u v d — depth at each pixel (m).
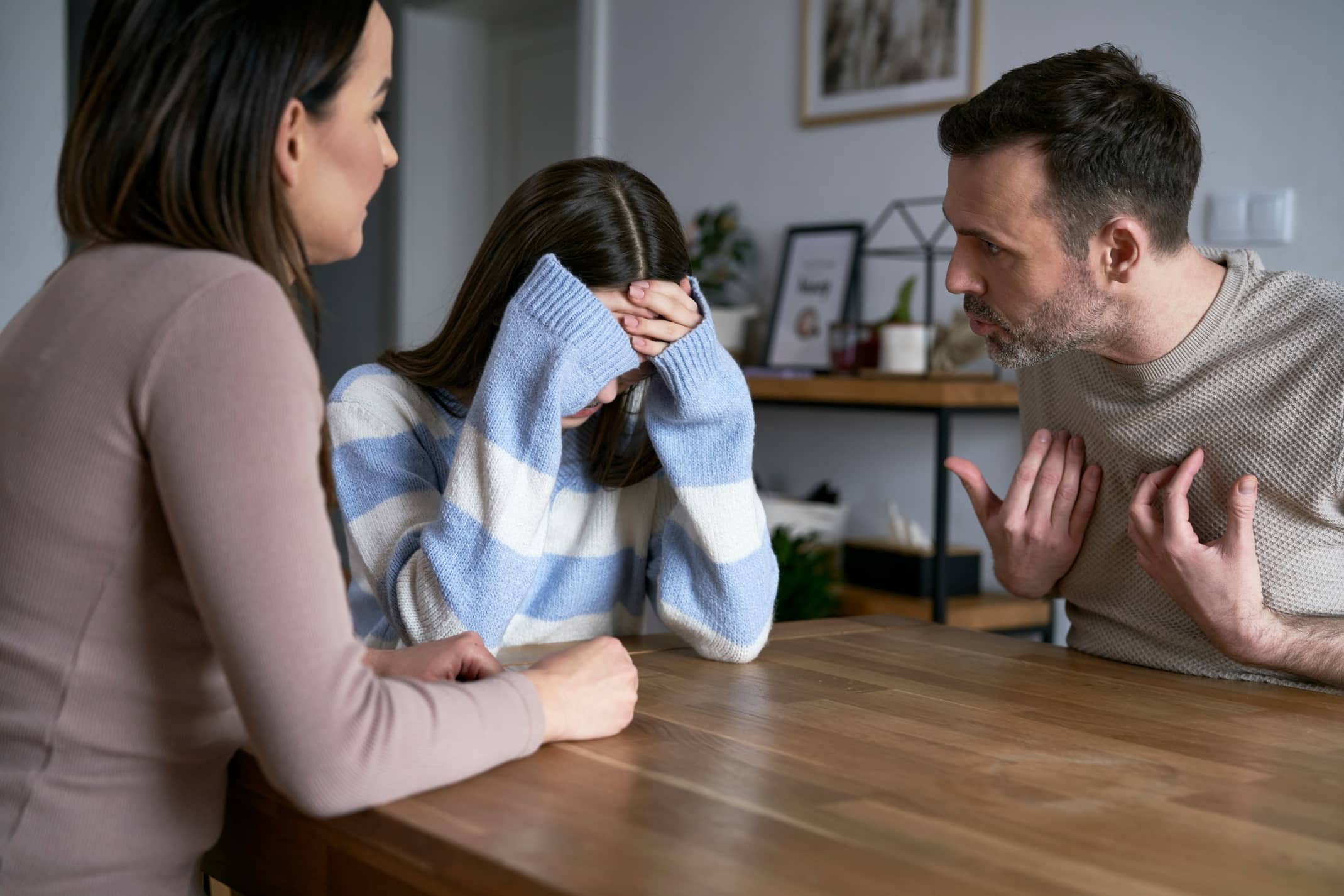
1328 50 2.31
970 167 1.21
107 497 0.75
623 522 1.47
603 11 3.88
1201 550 1.20
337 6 0.82
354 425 1.36
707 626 1.28
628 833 0.73
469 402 1.41
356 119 0.86
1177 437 1.29
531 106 4.83
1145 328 1.25
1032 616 2.76
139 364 0.73
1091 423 1.37
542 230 1.28
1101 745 0.96
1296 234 2.38
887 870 0.68
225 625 0.71
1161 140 1.17
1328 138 2.32
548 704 0.91
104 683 0.77
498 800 0.79
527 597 1.43
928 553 2.79
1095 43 2.68
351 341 5.10
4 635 0.77
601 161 1.34
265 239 0.81
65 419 0.75
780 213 3.37
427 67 4.78
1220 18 2.47
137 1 0.78
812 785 0.84
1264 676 1.25
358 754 0.74
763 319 3.40
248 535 0.71
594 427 1.44
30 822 0.77
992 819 0.77
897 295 3.05
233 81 0.78
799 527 3.01
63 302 0.78
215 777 0.85
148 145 0.78
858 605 2.82
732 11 3.48
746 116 3.45
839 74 3.19
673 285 1.29
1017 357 1.29
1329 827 0.77
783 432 3.41
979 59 2.88
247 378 0.72
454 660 1.04
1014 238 1.20
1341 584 1.27
